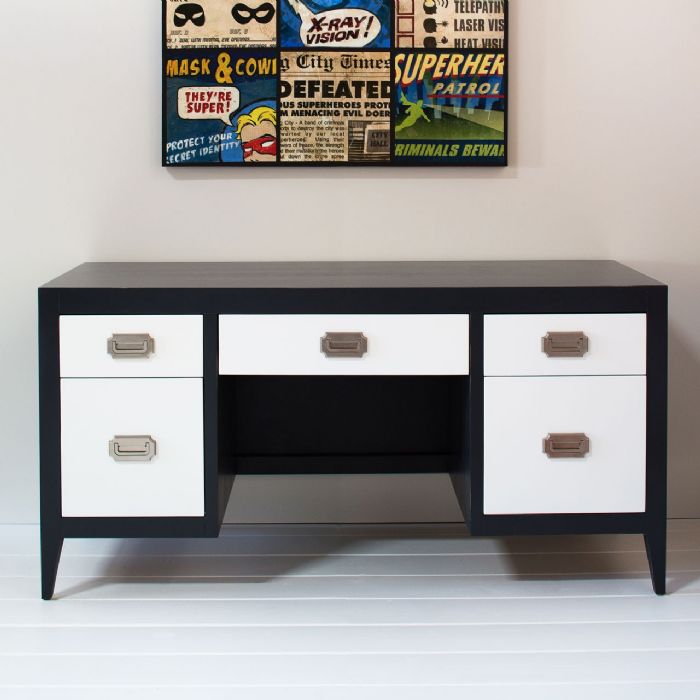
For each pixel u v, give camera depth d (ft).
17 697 6.16
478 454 7.57
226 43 8.71
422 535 9.02
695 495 9.33
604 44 8.86
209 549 8.67
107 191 8.93
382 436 9.09
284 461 9.07
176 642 6.91
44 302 7.44
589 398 7.56
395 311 7.47
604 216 9.04
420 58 8.75
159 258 9.02
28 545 8.77
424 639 6.93
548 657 6.66
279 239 9.02
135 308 7.45
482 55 8.75
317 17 8.70
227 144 8.82
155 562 8.39
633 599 7.61
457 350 7.50
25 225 8.95
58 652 6.76
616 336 7.51
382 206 8.99
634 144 8.96
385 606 7.49
